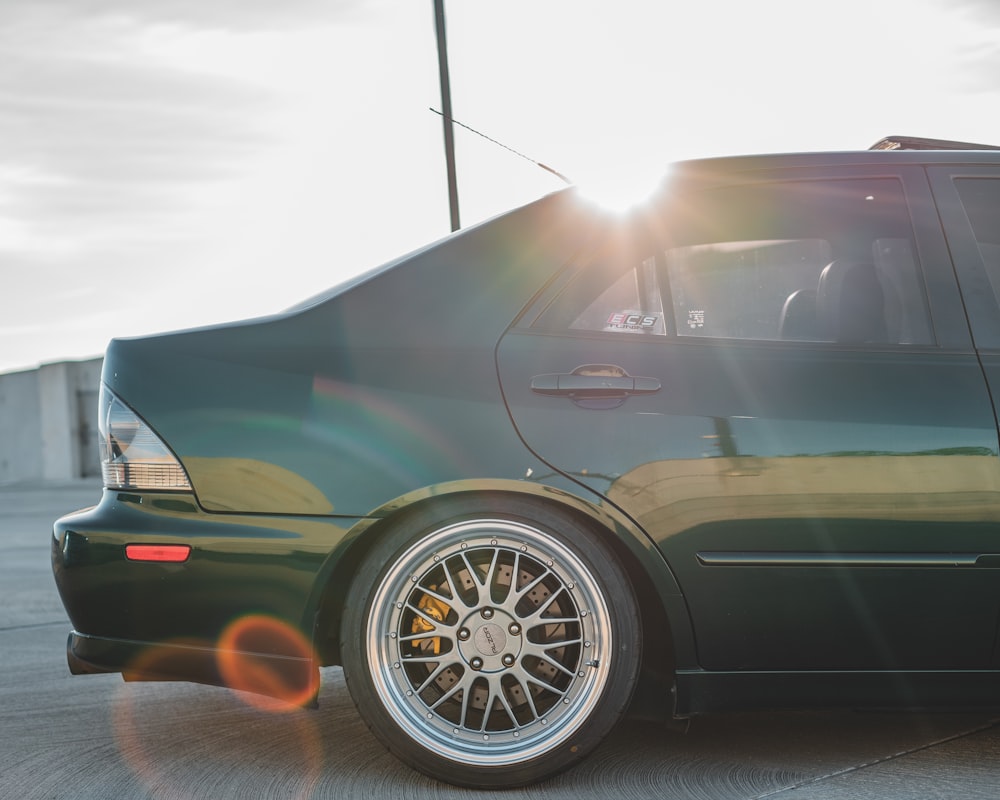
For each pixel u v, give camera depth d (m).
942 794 2.80
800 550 2.81
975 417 2.86
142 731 3.50
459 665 2.92
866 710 2.89
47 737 3.43
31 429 27.06
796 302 3.00
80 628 2.97
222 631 2.87
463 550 2.88
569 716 2.87
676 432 2.84
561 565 2.87
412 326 2.97
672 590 2.82
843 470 2.82
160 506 2.90
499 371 2.90
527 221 3.09
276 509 2.86
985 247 3.08
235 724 3.57
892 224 3.08
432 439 2.85
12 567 8.26
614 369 2.88
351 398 2.89
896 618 2.83
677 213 3.07
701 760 3.11
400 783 2.95
